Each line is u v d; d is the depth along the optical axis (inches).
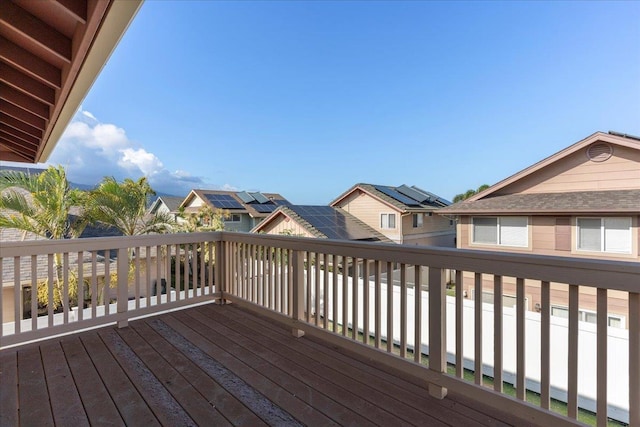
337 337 102.2
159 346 107.7
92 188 343.3
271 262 131.0
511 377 164.1
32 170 306.0
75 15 66.2
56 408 74.4
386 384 84.5
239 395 79.4
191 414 72.2
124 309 126.2
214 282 166.9
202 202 730.2
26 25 76.1
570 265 61.1
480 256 72.3
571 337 62.0
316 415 71.7
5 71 102.7
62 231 311.6
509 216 268.5
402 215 564.7
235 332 120.0
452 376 77.0
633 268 54.6
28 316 291.7
